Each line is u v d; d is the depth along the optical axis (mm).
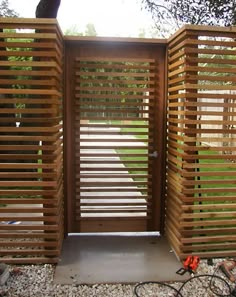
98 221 3531
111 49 3309
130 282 2566
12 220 2799
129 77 3334
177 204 3059
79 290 2449
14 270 2703
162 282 2578
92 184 3449
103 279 2600
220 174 2908
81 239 3424
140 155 3465
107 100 3344
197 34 2725
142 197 3514
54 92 2666
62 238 3334
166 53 3320
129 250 3164
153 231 3602
